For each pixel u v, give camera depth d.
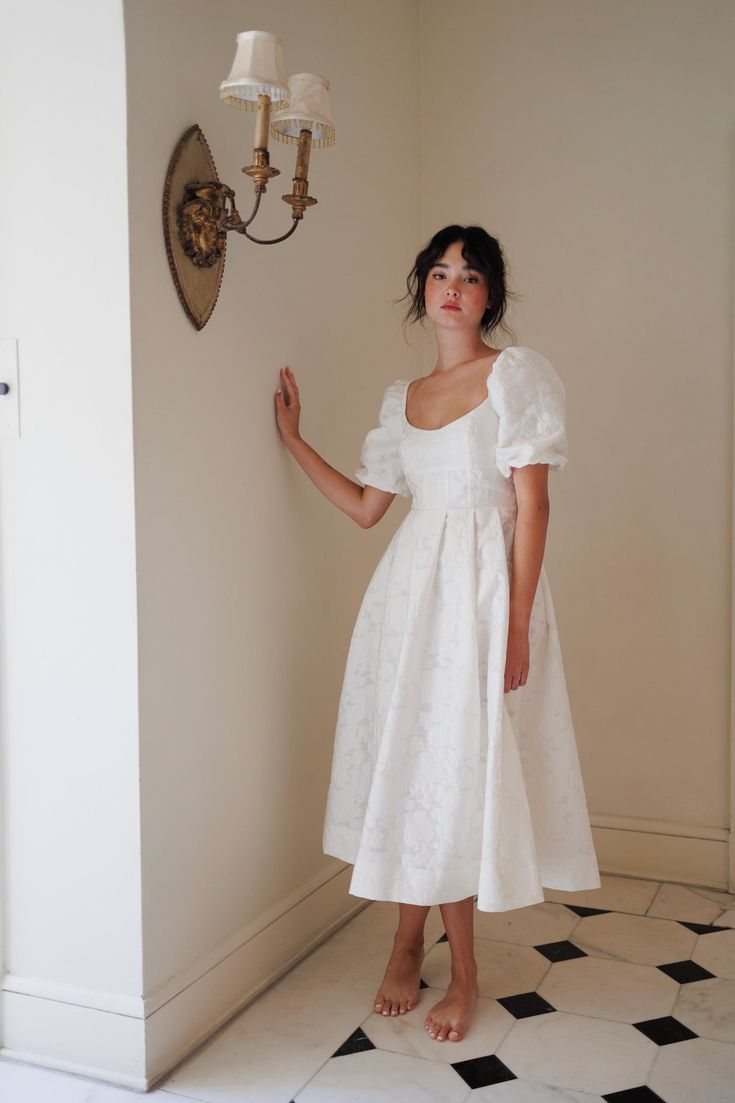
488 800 2.06
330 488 2.49
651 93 3.09
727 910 2.91
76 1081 2.02
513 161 3.27
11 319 2.04
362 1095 1.98
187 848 2.15
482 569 2.18
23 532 2.06
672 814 3.15
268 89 1.97
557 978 2.48
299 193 2.13
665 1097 1.96
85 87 1.94
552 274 3.22
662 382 3.11
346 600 2.88
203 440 2.19
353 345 2.90
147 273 1.99
